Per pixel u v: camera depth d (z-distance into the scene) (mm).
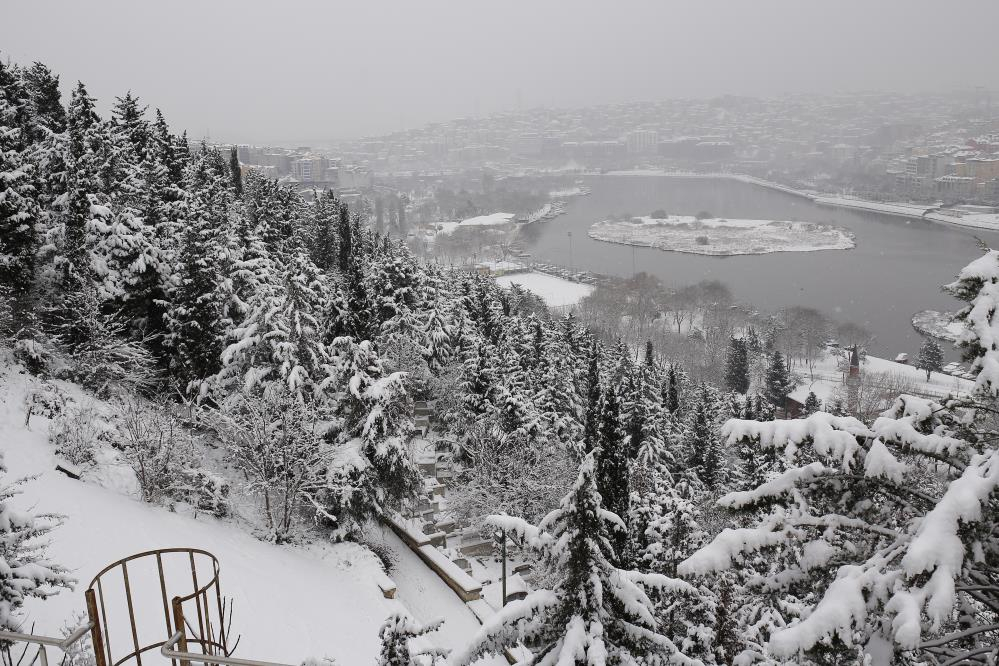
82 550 20609
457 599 32938
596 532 10734
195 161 72438
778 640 7422
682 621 17797
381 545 35969
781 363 107062
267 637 20094
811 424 8953
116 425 32406
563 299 174125
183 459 30984
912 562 6984
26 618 15188
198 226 44125
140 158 56906
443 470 49406
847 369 122062
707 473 51125
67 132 42438
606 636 10797
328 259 78062
